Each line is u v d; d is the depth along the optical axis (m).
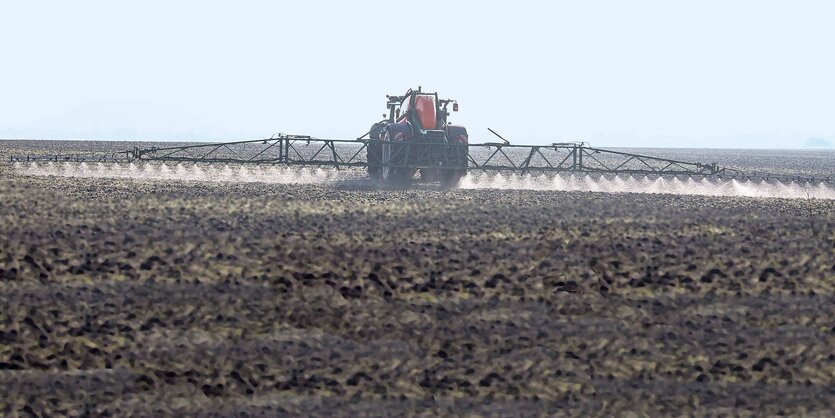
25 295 28.72
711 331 27.33
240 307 28.28
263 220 43.22
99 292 29.25
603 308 29.36
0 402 21.88
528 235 39.75
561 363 24.73
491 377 23.81
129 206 47.31
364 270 32.59
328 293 29.83
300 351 25.06
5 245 34.06
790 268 34.59
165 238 36.62
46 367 23.88
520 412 21.91
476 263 34.00
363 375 23.75
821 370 24.69
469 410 21.95
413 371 24.05
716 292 31.27
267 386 22.98
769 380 24.02
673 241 38.81
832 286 32.41
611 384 23.56
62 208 45.25
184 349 25.00
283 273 31.77
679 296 30.69
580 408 22.20
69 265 32.16
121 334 25.97
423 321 27.59
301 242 36.69
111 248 34.59
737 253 36.78
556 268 33.47
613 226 43.47
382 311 28.38
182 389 22.75
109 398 22.22
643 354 25.48
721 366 24.83
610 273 33.16
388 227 41.88
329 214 46.50
